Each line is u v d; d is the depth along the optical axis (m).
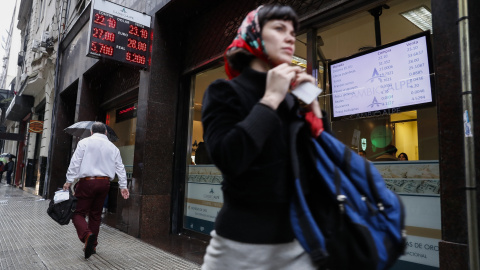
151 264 3.56
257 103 0.89
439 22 2.20
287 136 0.95
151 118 5.27
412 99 2.71
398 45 2.84
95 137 4.02
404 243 0.88
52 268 3.40
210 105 0.97
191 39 5.57
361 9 3.13
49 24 13.41
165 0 5.26
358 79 3.12
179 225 5.28
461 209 1.98
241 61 1.07
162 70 5.50
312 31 3.58
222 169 0.89
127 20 5.46
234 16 4.62
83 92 8.69
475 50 1.99
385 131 2.86
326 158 0.95
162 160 5.30
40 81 13.23
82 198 3.82
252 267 0.94
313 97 0.93
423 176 2.56
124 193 4.21
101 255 3.92
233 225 0.97
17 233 5.12
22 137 16.98
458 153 2.03
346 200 0.88
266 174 0.92
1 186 17.25
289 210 0.94
